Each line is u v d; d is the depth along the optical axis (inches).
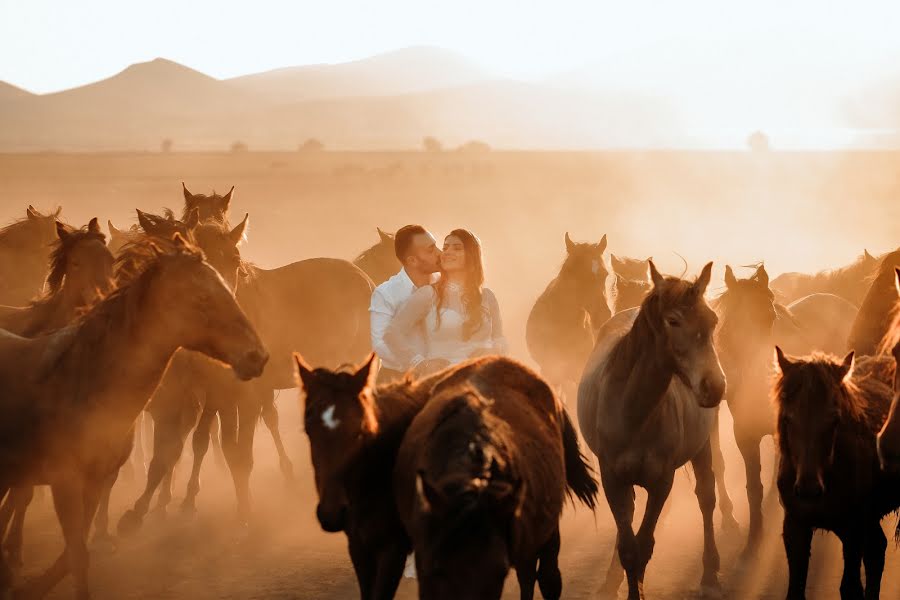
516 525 244.1
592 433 414.0
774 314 436.8
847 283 669.9
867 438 338.0
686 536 487.8
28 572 434.9
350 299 625.3
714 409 419.8
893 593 402.9
